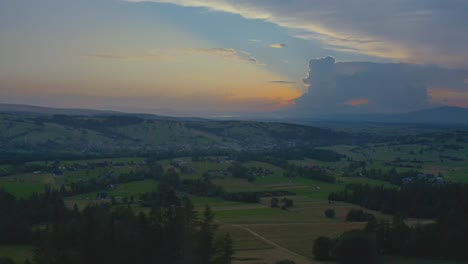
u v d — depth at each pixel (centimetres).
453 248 7762
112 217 7431
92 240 5538
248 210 12812
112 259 5394
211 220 6675
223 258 5950
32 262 6650
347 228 10181
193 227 5988
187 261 5569
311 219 11650
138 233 5716
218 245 6034
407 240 8019
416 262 7500
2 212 9750
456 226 8100
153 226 5753
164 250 5544
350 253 7306
